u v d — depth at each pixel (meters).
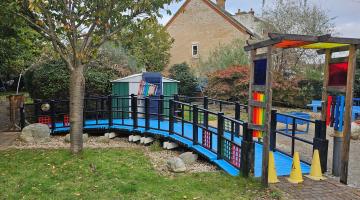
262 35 26.67
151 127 10.83
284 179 6.39
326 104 6.97
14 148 9.04
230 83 19.59
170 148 9.55
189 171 7.12
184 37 32.19
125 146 10.19
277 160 7.63
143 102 13.03
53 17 7.86
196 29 31.59
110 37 8.29
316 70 22.69
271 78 5.74
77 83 7.92
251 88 6.22
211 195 5.53
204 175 6.67
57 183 6.02
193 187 5.91
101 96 12.93
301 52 22.31
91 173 6.59
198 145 8.50
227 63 23.23
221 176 6.51
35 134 10.07
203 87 23.95
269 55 5.69
